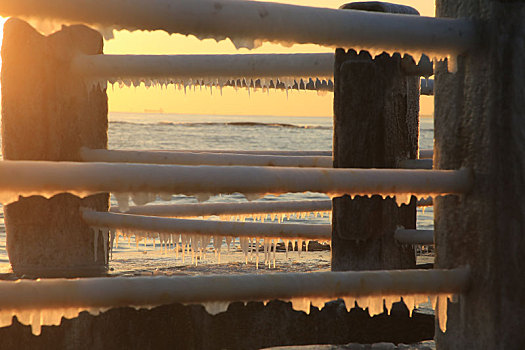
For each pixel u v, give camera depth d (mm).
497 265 1549
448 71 1614
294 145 57375
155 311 3051
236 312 3107
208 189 1353
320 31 1377
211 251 6027
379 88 3312
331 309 3088
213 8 1286
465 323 1632
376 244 3312
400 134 3379
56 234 3914
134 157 3877
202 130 98375
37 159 3910
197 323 3088
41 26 1212
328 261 4496
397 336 3086
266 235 3936
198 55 3586
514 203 1540
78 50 3938
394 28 1448
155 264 4633
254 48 1360
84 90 3967
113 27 1251
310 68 3455
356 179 1464
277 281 1473
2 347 2979
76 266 3930
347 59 3338
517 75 1533
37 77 3914
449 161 1646
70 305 1360
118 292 1383
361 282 1520
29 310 1342
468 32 1534
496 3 1526
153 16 1248
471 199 1599
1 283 1332
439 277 1584
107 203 4195
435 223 1724
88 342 2994
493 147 1540
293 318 3090
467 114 1599
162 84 3914
